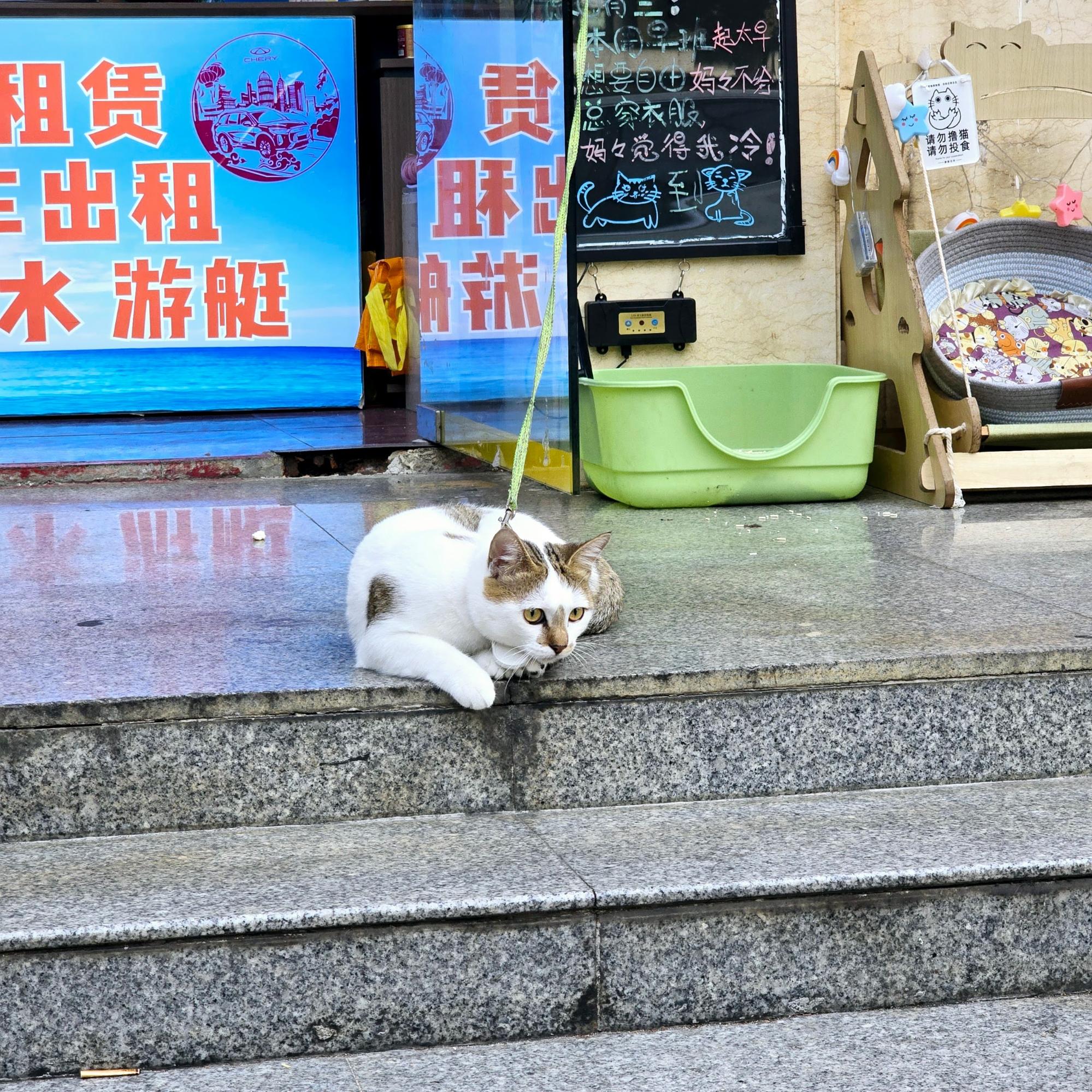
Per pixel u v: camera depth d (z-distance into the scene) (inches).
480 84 218.7
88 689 103.3
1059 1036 91.1
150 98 299.9
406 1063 88.4
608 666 108.8
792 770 110.1
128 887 92.4
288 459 232.4
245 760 102.7
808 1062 87.7
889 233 189.2
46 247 302.2
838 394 182.1
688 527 173.0
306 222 309.6
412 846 99.4
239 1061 89.0
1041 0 217.2
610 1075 86.2
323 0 306.8
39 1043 86.9
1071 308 207.5
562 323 189.2
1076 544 157.4
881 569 146.4
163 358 310.0
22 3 292.5
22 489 216.2
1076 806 106.8
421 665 103.9
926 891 95.1
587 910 91.1
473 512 127.2
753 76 208.2
